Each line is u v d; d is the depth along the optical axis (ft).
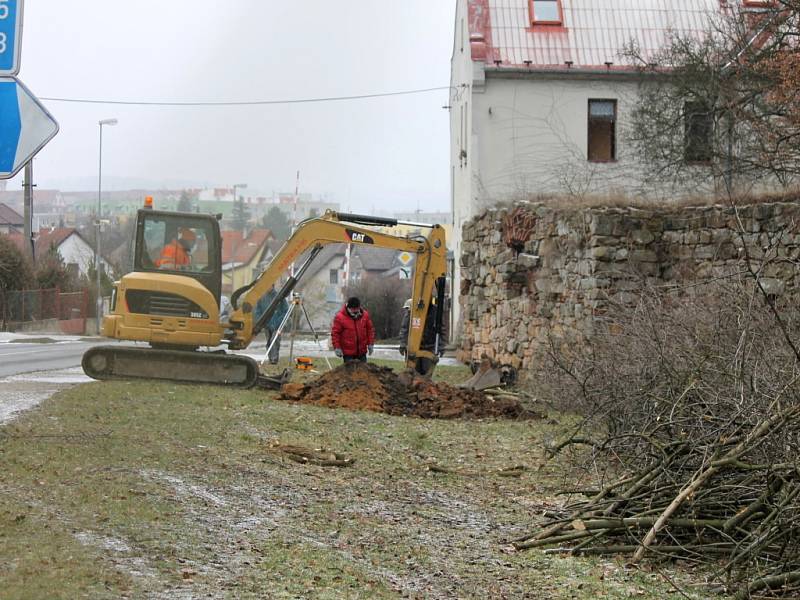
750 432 26.55
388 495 33.35
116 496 28.27
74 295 176.96
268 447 39.22
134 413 44.37
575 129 111.24
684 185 81.87
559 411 50.11
